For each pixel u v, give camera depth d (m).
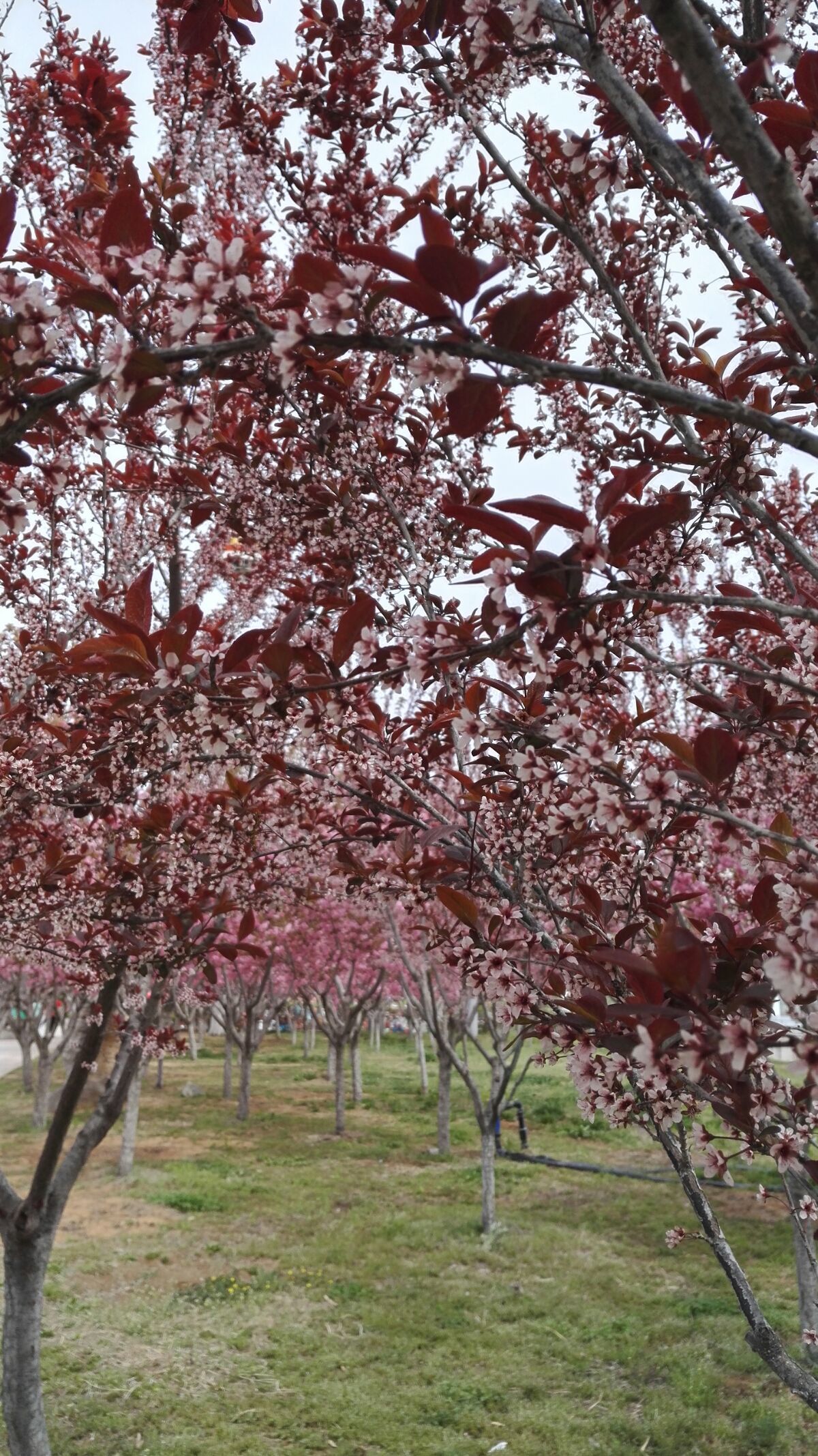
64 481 1.55
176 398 1.50
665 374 2.96
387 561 3.16
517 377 1.17
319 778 2.87
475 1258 8.30
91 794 3.81
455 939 2.14
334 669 1.93
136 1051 4.85
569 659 1.82
